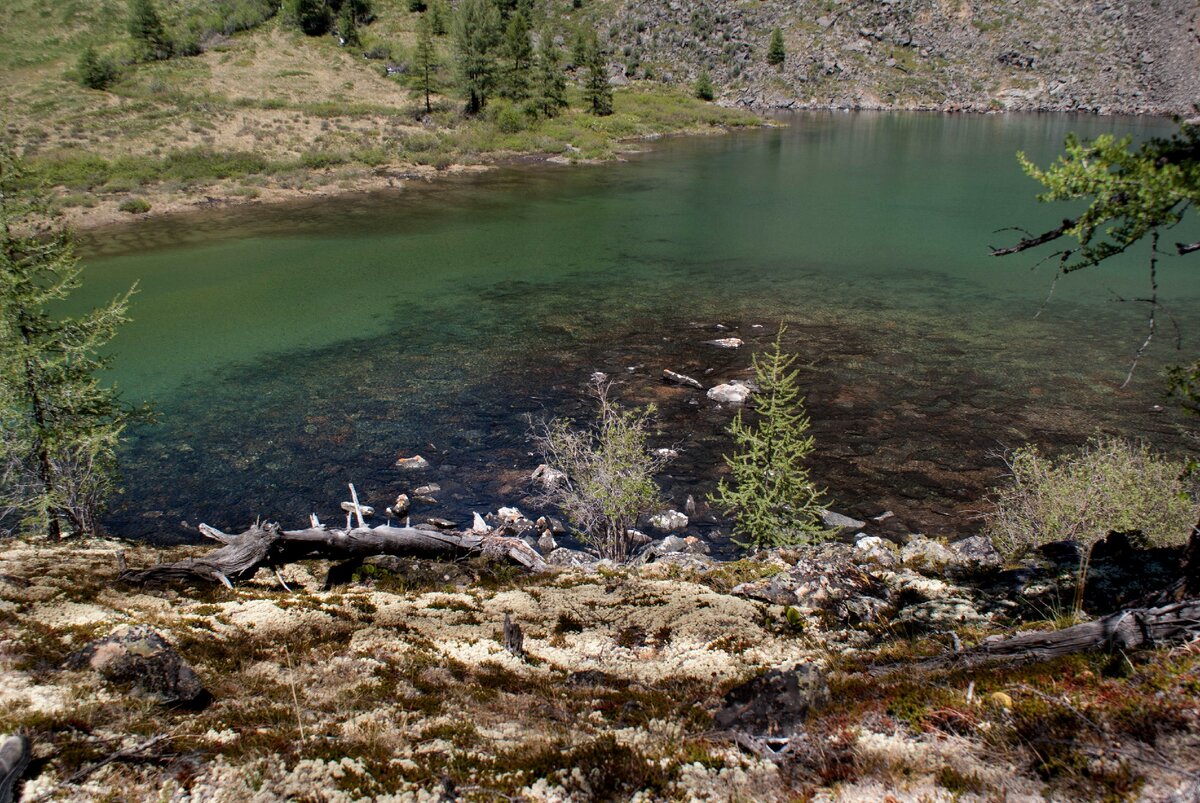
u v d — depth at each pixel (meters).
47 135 61.38
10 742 4.48
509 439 20.56
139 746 4.93
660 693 6.87
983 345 26.61
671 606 9.53
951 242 41.88
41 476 13.77
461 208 51.97
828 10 144.50
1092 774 4.32
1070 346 26.33
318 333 28.64
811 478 18.36
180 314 30.70
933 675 6.02
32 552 10.52
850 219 48.09
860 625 8.65
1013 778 4.48
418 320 30.08
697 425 21.17
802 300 32.12
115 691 5.69
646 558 14.51
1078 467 13.85
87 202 48.28
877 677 6.35
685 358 26.00
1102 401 22.03
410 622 8.85
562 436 17.11
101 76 78.19
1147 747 4.44
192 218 47.81
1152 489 12.73
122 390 23.45
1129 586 8.30
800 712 5.62
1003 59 138.38
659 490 17.27
